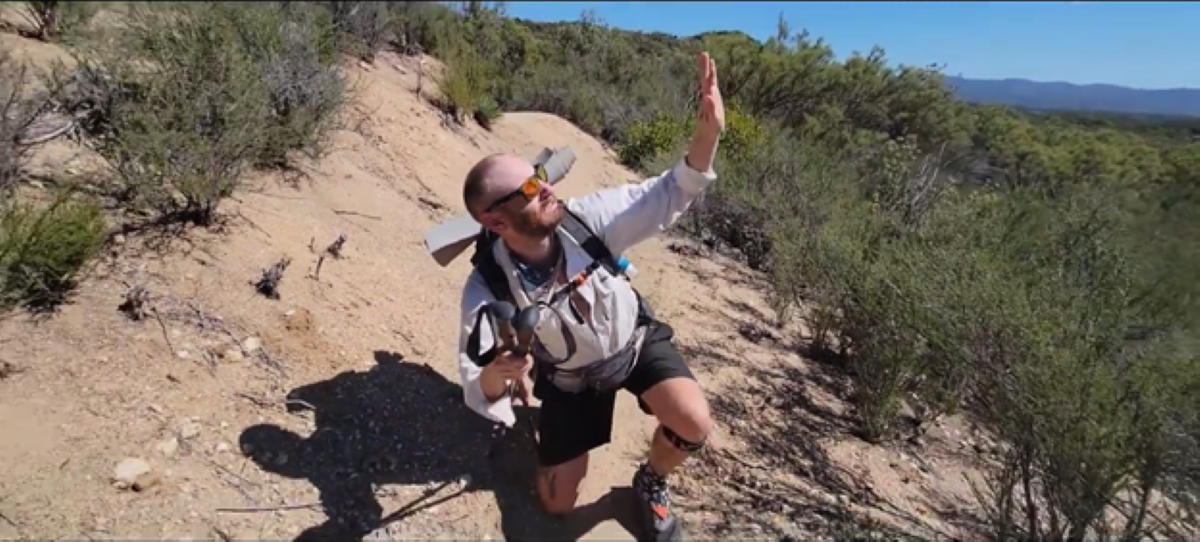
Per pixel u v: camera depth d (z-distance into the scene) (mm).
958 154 8797
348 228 4512
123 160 3715
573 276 2471
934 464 3947
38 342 2914
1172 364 2945
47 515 2355
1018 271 3746
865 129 17672
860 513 3266
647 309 2736
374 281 4074
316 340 3408
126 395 2811
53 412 2674
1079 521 2688
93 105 4199
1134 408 2688
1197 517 2783
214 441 2768
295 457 2824
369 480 2842
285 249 3920
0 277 2945
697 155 2562
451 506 2826
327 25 7488
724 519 3059
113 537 2346
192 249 3617
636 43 19062
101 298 3182
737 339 5055
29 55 5246
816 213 7016
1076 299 3402
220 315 3301
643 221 2572
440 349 3762
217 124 3939
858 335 4387
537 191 2352
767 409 4098
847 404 4434
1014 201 4934
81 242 3158
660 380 2676
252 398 2994
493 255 2510
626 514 2992
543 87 13680
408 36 11750
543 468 2826
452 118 8492
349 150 5688
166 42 4164
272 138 4648
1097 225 4199
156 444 2676
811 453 3744
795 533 3035
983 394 3273
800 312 5816
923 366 3896
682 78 17016
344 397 3162
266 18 5414
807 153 9109
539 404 3477
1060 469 2693
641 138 11500
